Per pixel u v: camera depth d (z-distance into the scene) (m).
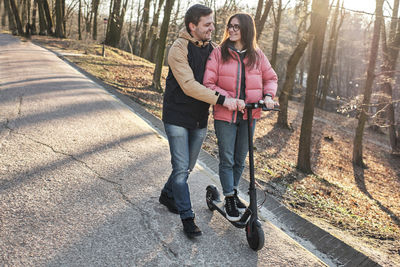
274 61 22.94
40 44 23.38
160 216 3.02
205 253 2.58
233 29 2.70
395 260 3.78
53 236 2.50
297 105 27.89
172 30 27.84
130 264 2.32
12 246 2.33
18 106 6.06
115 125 5.82
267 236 2.99
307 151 9.88
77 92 8.08
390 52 16.53
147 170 4.05
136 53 35.09
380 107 14.52
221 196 3.78
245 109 2.76
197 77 2.69
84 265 2.24
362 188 11.96
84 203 3.05
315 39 9.17
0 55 14.00
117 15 27.94
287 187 6.68
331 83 50.41
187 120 2.72
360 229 5.31
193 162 3.01
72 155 4.15
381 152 19.52
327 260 3.12
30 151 4.07
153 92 12.66
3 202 2.85
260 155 10.02
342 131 21.47
